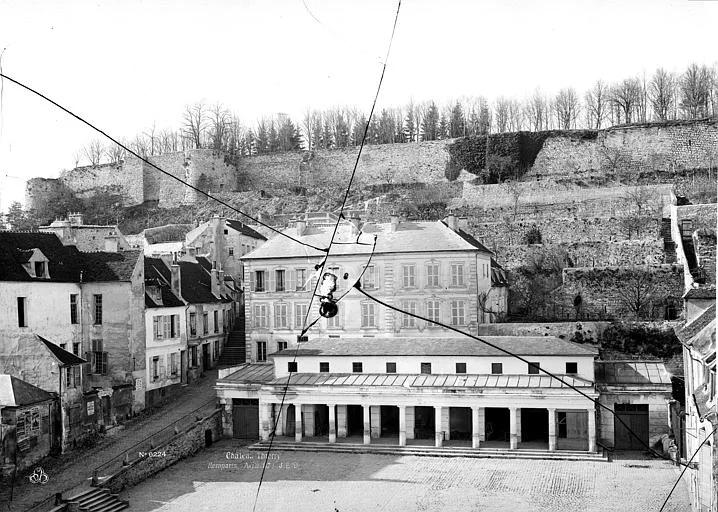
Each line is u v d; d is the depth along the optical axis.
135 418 59.00
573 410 56.03
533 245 89.06
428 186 121.06
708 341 40.25
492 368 56.38
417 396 54.75
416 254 69.56
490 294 74.44
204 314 74.75
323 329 71.50
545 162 118.81
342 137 153.50
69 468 47.19
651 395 53.53
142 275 62.06
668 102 130.88
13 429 45.22
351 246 71.44
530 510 41.72
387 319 70.00
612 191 99.69
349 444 55.94
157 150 158.12
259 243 102.56
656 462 50.88
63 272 59.06
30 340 51.62
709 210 80.56
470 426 57.78
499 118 143.62
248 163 138.12
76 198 135.12
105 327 60.22
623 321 68.69
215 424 59.19
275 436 59.25
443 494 44.81
